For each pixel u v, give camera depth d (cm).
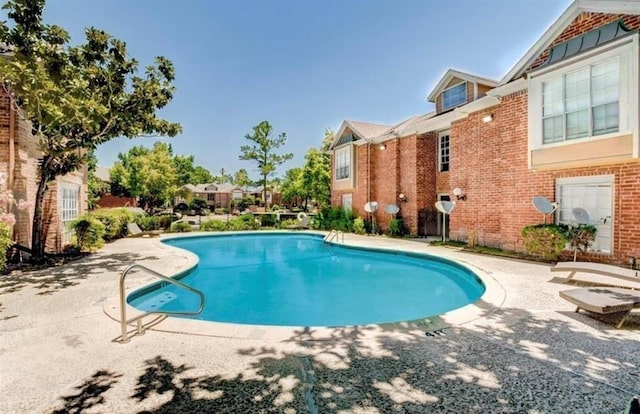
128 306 543
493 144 1202
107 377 322
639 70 745
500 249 1148
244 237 2047
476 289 820
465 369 331
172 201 4553
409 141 1753
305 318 693
